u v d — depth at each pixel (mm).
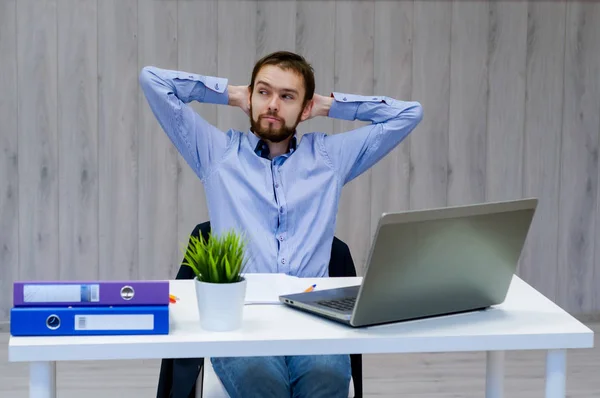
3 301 4309
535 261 4652
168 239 4363
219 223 2693
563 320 2078
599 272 4688
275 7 4277
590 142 4582
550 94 4512
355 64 4359
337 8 4316
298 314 2090
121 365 3965
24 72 4180
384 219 1843
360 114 2859
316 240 2680
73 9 4168
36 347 1801
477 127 4484
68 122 4234
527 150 4539
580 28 4488
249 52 4285
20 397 3549
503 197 4547
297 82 2660
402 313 2012
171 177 4332
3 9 4129
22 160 4238
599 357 4180
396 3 4348
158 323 1887
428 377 3873
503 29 4438
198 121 2756
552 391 2014
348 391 2309
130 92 4254
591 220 4648
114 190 4305
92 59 4207
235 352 1867
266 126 2668
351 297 2162
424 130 4453
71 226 4305
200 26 4246
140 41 4223
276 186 2709
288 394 2232
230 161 2717
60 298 1866
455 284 2051
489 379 2395
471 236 1997
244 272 2641
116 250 4344
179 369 2189
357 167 2852
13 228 4277
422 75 4406
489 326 2018
